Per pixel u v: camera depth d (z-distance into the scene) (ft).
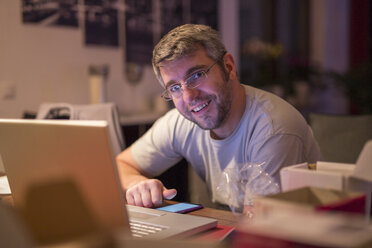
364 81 14.01
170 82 5.11
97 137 2.99
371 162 2.80
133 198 4.63
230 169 4.17
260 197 2.35
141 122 12.35
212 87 5.04
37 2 11.66
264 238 1.75
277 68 19.71
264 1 20.15
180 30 5.12
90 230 3.14
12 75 11.22
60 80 12.28
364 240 1.61
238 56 17.94
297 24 21.53
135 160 6.33
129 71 14.12
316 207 2.17
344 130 6.85
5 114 11.11
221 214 4.25
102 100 12.50
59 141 3.22
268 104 5.22
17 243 2.27
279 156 4.81
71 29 12.48
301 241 1.66
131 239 2.27
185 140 5.96
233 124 5.32
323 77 19.63
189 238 3.47
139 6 14.32
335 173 2.87
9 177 3.78
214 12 16.84
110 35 13.52
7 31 11.08
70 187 3.18
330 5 21.48
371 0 21.03
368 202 2.83
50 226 3.30
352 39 21.18
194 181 6.23
